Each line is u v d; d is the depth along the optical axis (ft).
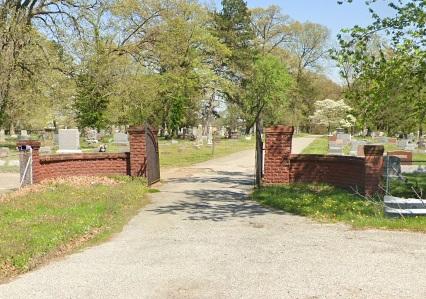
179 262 20.43
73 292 16.94
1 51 80.23
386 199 31.24
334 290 16.49
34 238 23.34
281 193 38.88
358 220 28.32
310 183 44.14
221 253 21.76
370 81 36.73
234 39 186.70
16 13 81.76
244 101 159.74
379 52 39.93
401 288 16.63
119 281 18.04
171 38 114.73
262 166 50.34
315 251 21.74
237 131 224.53
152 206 35.58
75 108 122.83
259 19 215.51
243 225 28.22
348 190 39.81
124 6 98.37
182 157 90.22
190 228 27.61
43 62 85.15
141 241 24.62
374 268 18.95
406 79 36.17
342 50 36.86
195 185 47.96
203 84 164.66
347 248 22.20
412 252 21.38
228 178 54.70
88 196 36.50
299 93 231.50
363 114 38.24
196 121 216.13
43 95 91.56
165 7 114.83
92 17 91.71
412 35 34.68
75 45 88.07
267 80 128.67
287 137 44.39
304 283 17.28
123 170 49.32
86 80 93.04
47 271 19.56
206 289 16.92
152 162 49.06
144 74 112.06
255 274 18.47
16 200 34.71
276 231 26.35
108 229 27.22
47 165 46.52
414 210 29.07
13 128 201.26
